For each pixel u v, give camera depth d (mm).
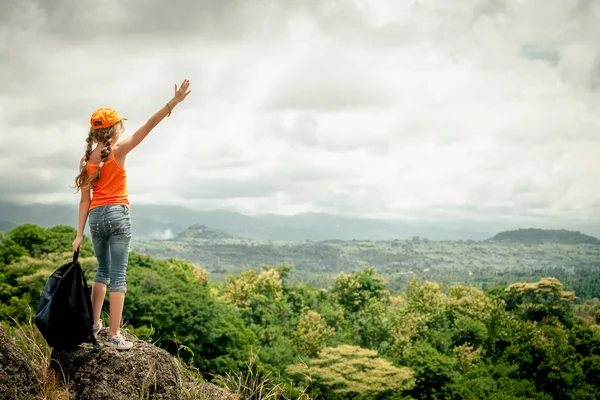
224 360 37438
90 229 4770
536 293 88438
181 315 37344
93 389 4566
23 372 4266
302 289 94062
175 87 4766
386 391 44219
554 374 56125
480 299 76562
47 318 4516
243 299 73625
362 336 71000
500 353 64375
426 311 75125
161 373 4852
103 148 4617
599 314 99625
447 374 48406
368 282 99375
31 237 46562
